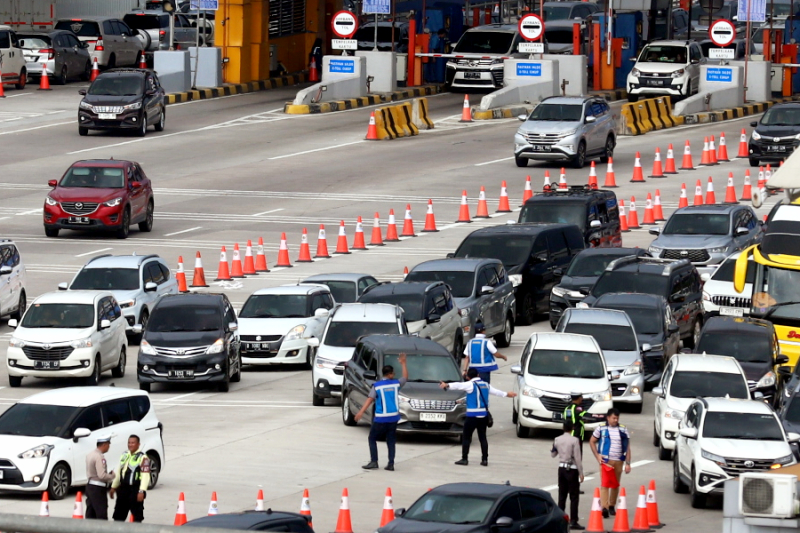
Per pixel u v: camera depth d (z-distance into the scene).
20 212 136.75
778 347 82.31
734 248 114.94
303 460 69.62
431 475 66.94
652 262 102.75
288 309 96.75
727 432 63.31
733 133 181.50
